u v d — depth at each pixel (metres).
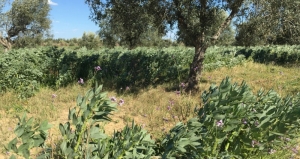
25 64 8.08
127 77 9.52
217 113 2.65
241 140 3.08
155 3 7.41
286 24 7.23
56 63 9.64
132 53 13.95
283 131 3.03
